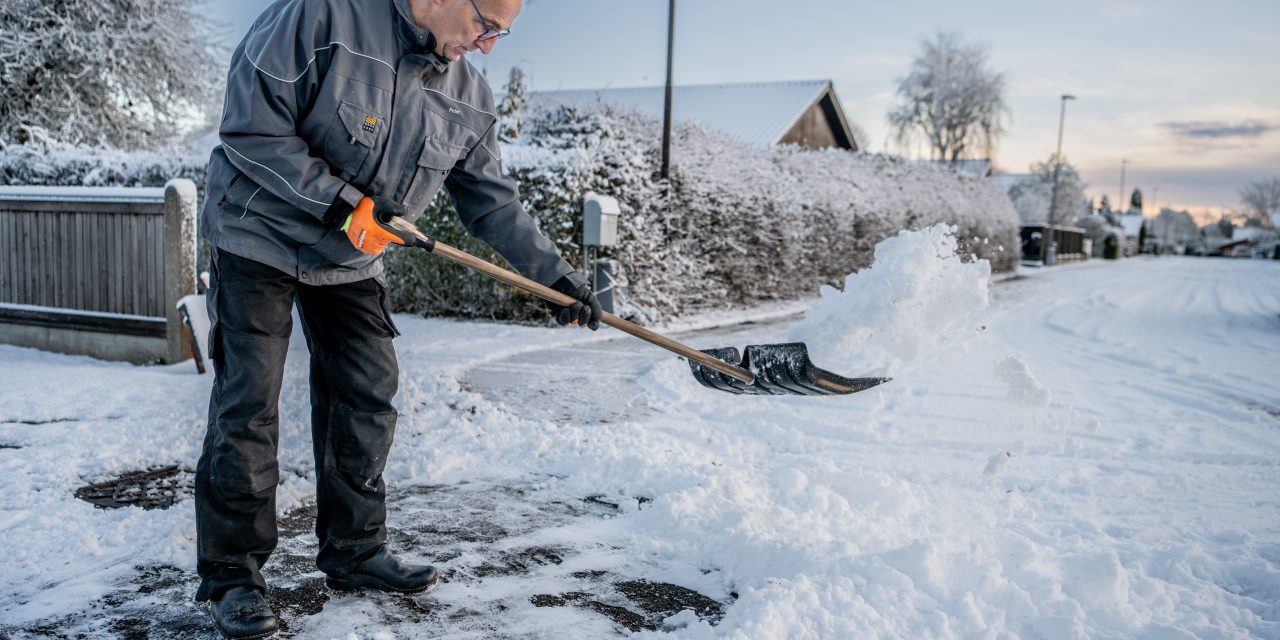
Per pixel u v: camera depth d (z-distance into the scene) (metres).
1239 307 16.05
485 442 4.41
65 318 7.36
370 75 2.21
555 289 2.71
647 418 5.40
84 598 2.48
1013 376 3.16
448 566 2.84
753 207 14.42
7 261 7.72
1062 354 9.23
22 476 3.62
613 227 10.46
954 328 3.27
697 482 3.61
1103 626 2.46
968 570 2.65
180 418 4.71
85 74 16.34
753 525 3.11
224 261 2.25
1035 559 2.77
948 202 23.89
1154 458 4.62
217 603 2.28
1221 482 4.15
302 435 4.37
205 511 2.28
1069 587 2.64
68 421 4.69
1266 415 5.89
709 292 13.38
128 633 2.27
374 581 2.57
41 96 16.36
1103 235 59.75
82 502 3.30
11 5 15.62
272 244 2.25
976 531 3.25
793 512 3.31
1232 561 2.98
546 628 2.39
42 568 2.68
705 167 13.40
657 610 2.55
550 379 6.80
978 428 5.28
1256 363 8.70
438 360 7.51
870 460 4.43
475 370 7.15
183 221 6.75
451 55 2.30
